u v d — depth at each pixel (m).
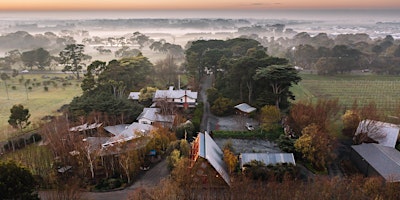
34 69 134.62
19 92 93.62
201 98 79.50
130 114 60.34
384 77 115.00
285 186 33.84
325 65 118.81
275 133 55.41
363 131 51.75
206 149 41.38
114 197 37.47
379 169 40.03
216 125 60.78
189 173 38.31
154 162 46.06
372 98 87.69
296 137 52.09
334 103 63.38
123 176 41.81
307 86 101.44
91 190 38.78
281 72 61.94
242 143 52.84
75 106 60.84
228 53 97.00
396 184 35.31
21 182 28.83
